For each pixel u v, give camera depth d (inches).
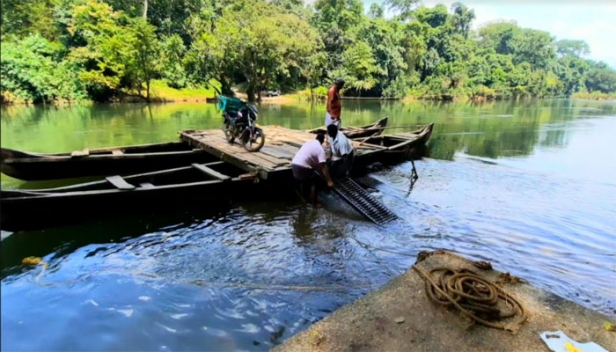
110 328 103.3
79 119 522.0
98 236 166.4
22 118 498.3
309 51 1063.6
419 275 100.4
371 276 138.3
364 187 258.8
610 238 177.5
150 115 598.5
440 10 1973.4
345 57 1291.8
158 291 122.6
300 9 1533.0
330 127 230.2
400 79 1448.1
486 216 204.8
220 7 1187.3
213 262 144.9
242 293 123.8
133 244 159.8
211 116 601.0
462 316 83.0
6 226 154.0
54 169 239.3
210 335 102.9
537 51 1959.9
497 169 315.3
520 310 86.0
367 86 1301.7
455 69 1659.7
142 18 822.5
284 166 217.5
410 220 197.3
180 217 191.8
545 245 169.2
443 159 357.1
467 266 105.0
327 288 129.0
